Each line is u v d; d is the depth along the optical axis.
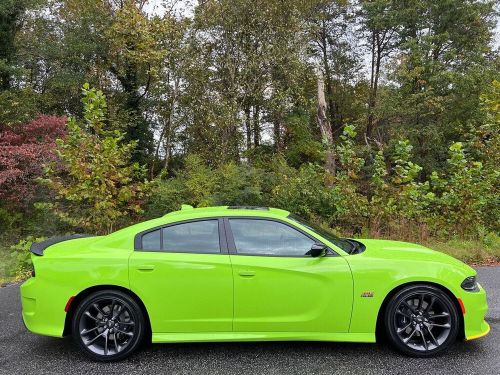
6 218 12.91
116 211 9.53
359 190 13.55
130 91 19.42
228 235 4.36
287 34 17.56
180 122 19.30
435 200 11.65
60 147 10.22
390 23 25.47
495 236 11.20
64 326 4.19
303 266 4.18
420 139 24.17
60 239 5.11
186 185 12.73
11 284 7.48
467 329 4.16
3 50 15.16
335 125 30.06
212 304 4.17
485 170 12.39
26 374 3.94
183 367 4.04
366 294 4.14
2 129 13.45
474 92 22.38
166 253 4.26
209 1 17.45
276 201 12.92
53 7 18.73
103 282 4.17
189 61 17.59
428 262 4.25
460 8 23.56
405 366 3.96
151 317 4.18
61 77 17.23
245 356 4.25
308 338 4.16
